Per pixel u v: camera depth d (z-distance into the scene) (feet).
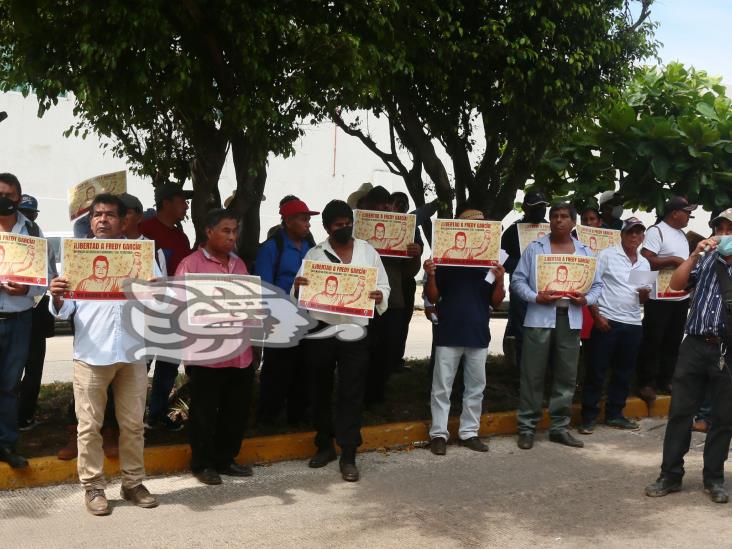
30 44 19.03
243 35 18.85
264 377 21.99
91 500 16.87
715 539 16.31
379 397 24.77
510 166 28.27
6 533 15.71
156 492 18.35
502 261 24.12
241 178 23.08
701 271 18.72
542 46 24.06
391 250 23.21
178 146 25.27
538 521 17.12
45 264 16.96
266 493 18.49
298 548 15.42
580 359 32.40
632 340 24.71
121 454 17.40
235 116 19.31
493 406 25.29
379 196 24.36
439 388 22.09
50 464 18.43
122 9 17.37
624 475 20.48
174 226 22.59
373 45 20.45
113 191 21.33
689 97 31.76
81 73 18.22
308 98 20.15
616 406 25.35
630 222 24.54
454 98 26.16
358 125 31.89
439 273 22.36
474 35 24.85
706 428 25.00
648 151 29.22
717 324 18.13
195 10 18.98
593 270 22.67
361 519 17.01
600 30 24.91
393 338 24.09
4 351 17.65
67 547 15.15
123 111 19.51
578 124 27.43
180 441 20.56
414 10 22.72
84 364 16.58
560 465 21.25
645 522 17.20
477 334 21.93
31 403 21.04
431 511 17.58
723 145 29.22
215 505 17.60
